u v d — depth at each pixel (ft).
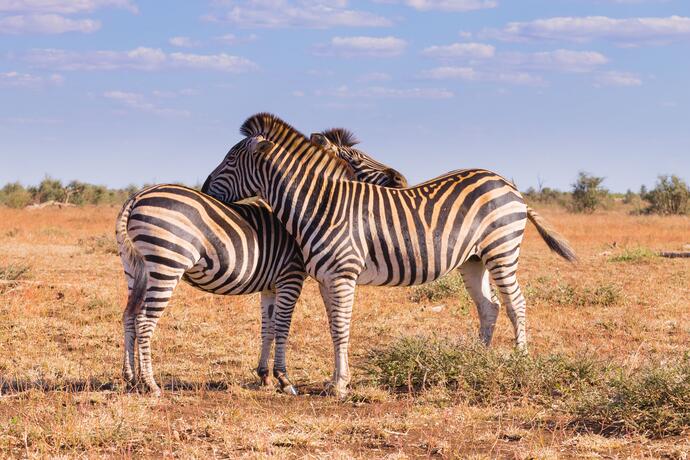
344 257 31.68
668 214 205.16
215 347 41.11
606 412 26.94
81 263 75.97
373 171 37.70
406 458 23.35
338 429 26.30
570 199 261.44
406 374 32.68
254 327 46.98
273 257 32.07
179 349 41.11
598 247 101.45
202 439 25.08
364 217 32.09
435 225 32.96
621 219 173.78
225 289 31.48
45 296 54.39
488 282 37.27
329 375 35.29
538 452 23.45
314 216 31.63
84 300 53.11
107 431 24.71
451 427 26.63
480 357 32.22
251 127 32.94
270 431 25.73
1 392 30.76
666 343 42.42
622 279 68.95
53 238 101.71
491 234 34.45
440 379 31.94
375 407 29.32
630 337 44.24
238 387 31.91
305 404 30.25
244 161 32.76
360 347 42.04
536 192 310.86
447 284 57.52
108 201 262.47
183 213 29.58
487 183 34.76
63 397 29.35
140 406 27.66
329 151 32.83
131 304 28.43
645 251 85.46
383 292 59.88
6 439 24.03
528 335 44.68
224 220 30.58
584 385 30.71
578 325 47.83
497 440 25.22
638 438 25.16
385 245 32.27
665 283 66.03
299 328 46.91
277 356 32.73
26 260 75.46
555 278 67.92
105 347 40.91
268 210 32.94
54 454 23.31
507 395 30.71
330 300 32.14
